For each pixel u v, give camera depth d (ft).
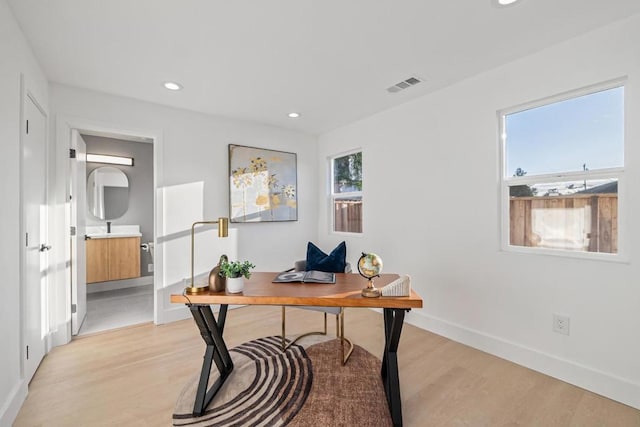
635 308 6.15
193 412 5.85
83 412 5.93
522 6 5.78
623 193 6.40
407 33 6.67
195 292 5.98
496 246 8.33
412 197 10.59
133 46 7.13
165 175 10.91
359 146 12.74
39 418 5.74
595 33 6.58
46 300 8.37
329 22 6.27
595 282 6.66
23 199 6.33
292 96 10.16
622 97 6.44
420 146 10.30
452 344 9.00
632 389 6.13
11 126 5.80
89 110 9.53
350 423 5.59
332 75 8.66
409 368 7.60
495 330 8.34
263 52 7.43
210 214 11.87
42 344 8.00
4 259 5.43
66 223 9.15
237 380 6.98
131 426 5.53
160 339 9.37
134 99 10.30
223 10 5.88
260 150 13.10
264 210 13.20
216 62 7.89
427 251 10.12
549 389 6.72
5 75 5.53
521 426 5.57
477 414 5.89
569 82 6.96
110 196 15.69
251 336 9.53
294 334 9.73
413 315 10.51
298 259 14.32
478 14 6.03
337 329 9.34
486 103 8.49
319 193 15.02
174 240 11.05
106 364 7.80
